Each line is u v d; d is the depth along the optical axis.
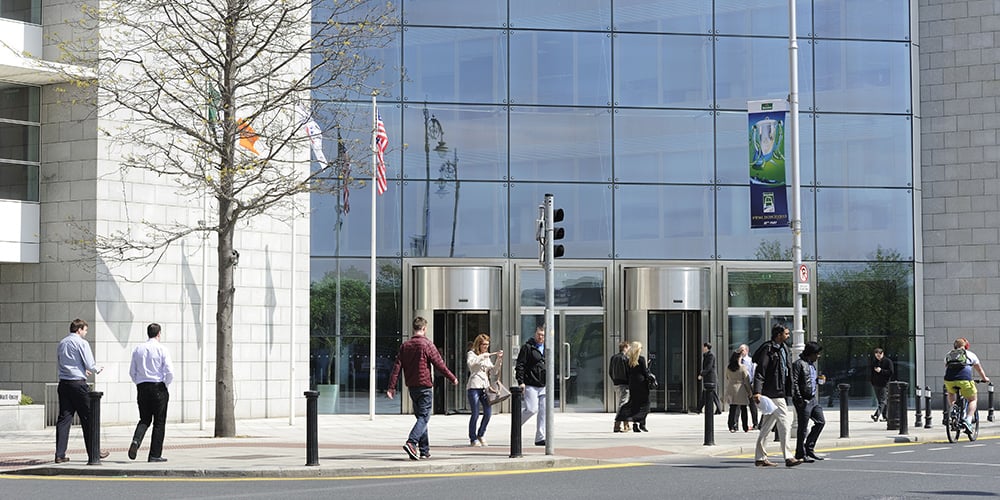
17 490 15.66
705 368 28.92
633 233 34.75
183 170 25.19
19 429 26.39
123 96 26.45
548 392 19.89
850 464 19.53
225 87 24.53
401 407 33.31
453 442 23.06
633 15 35.31
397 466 17.97
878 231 36.06
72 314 28.84
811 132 35.94
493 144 34.47
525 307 34.12
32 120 29.44
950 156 37.94
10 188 29.06
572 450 21.23
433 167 34.12
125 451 21.20
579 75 34.94
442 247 33.97
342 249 33.66
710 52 35.50
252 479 17.22
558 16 35.00
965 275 37.72
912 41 36.59
